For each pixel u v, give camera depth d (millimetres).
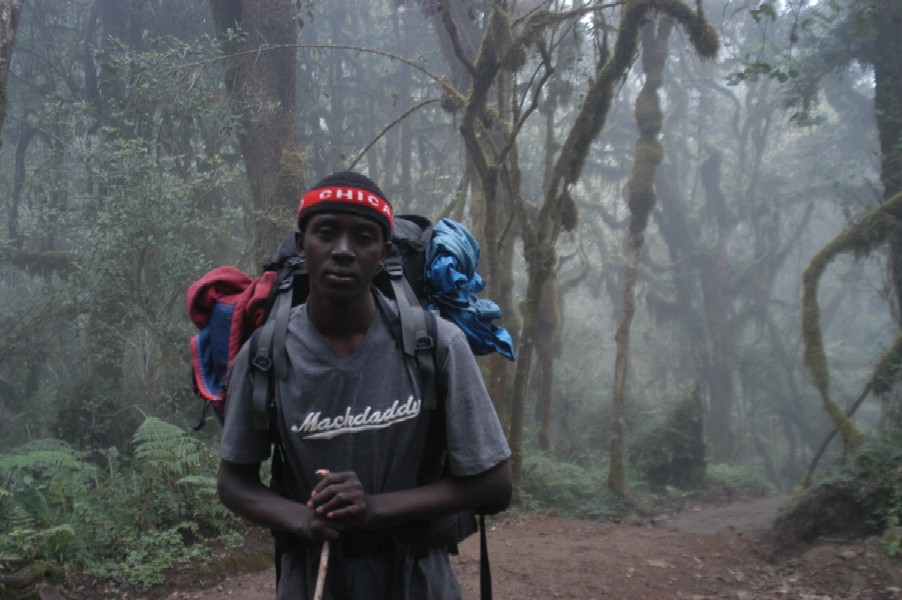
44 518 6414
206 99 12438
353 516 1952
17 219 16281
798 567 7730
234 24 12578
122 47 12570
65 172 16281
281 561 2252
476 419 2104
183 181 12953
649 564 7324
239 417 2139
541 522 9430
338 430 2051
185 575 6250
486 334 2504
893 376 10992
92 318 12734
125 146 12164
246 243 13828
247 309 2342
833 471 9617
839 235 12227
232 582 6363
